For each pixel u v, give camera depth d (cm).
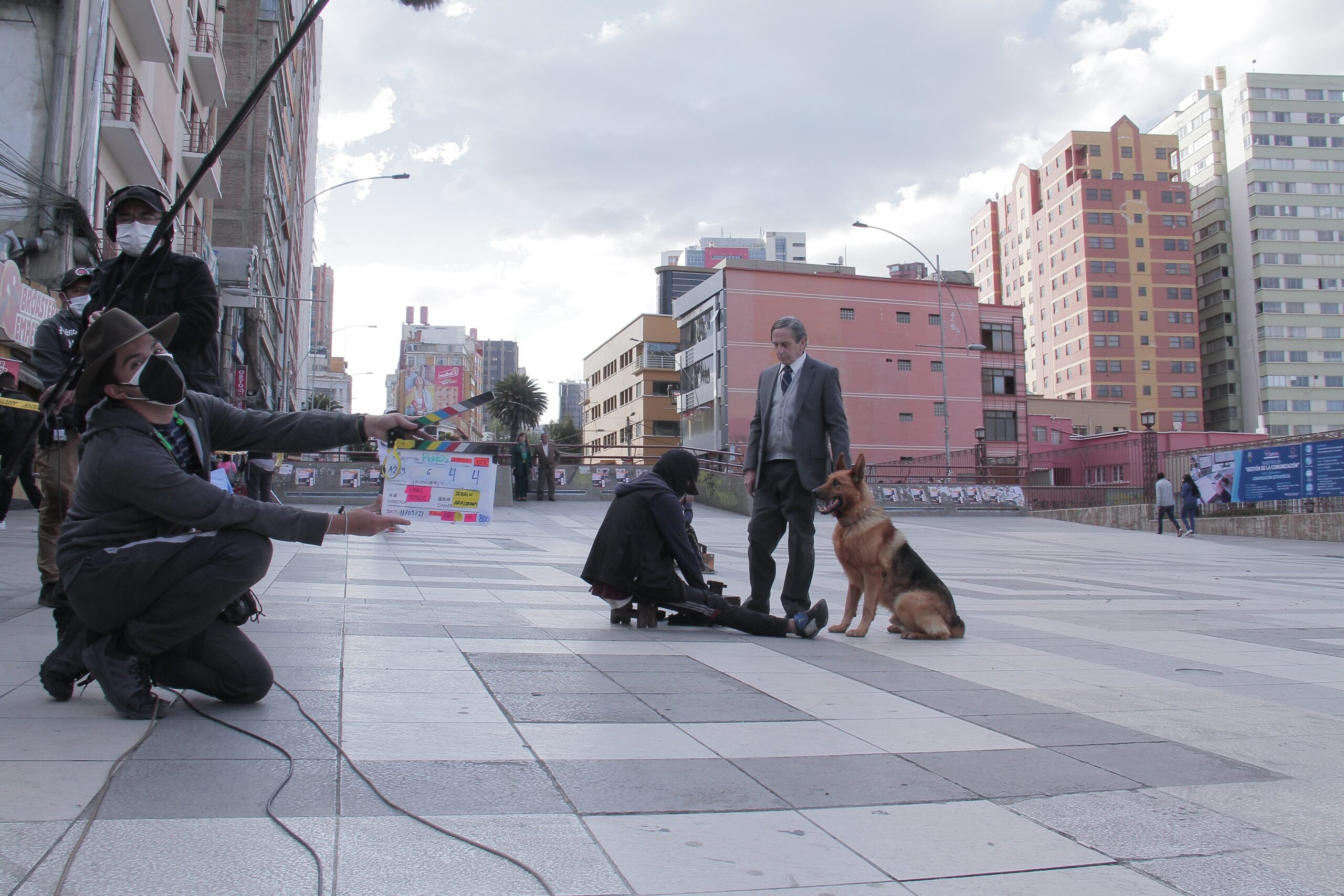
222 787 239
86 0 1605
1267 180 10100
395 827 219
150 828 210
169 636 305
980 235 12194
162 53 1981
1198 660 533
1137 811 260
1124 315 9588
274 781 246
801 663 462
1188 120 11050
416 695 353
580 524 1906
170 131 2305
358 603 610
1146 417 2802
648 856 210
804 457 561
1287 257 10025
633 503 559
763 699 378
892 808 252
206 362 418
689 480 576
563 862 204
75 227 1562
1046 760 306
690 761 286
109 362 300
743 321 5469
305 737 290
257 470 1197
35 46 1554
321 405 7094
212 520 302
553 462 2586
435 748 285
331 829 215
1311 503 2230
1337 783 294
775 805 250
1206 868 220
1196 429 9512
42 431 481
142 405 312
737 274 5494
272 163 4316
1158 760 313
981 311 5834
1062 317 10088
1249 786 287
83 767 249
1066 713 378
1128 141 10031
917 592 562
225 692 323
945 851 223
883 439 5562
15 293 1270
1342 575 1333
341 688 359
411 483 316
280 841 206
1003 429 5778
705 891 193
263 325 4012
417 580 777
